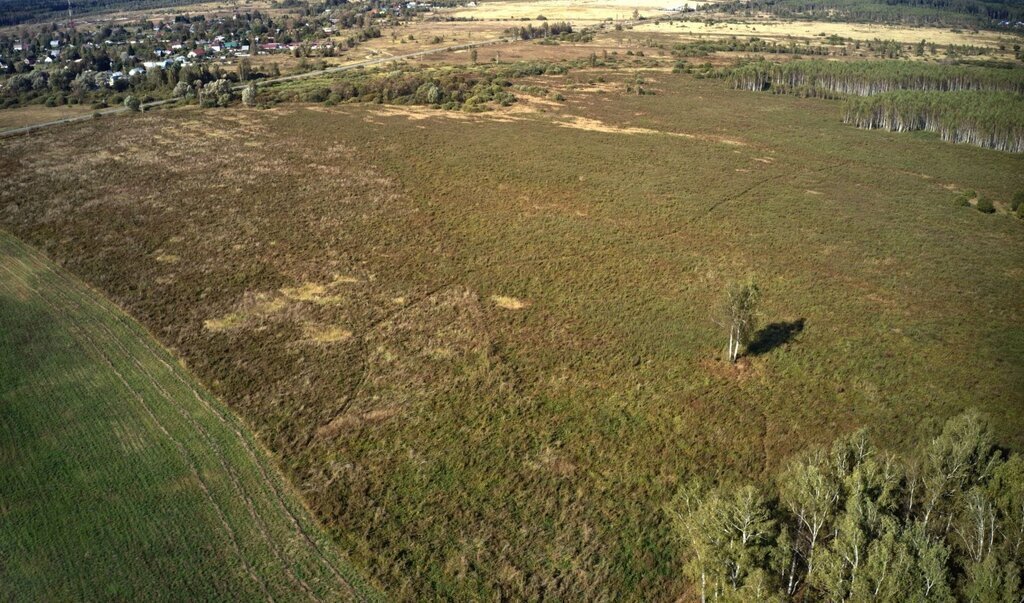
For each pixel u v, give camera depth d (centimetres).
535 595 2875
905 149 10656
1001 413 4069
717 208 7731
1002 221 7550
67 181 8112
